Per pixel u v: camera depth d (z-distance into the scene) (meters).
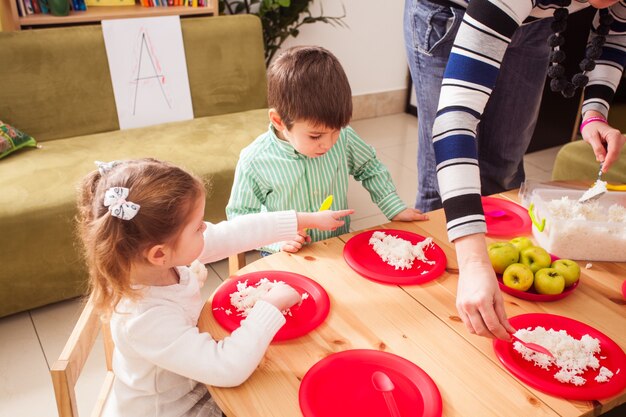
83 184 1.02
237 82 2.84
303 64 1.29
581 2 1.20
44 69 2.40
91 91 2.52
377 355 0.94
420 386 0.88
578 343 0.96
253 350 0.92
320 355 0.96
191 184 0.98
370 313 1.06
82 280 2.08
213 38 2.74
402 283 1.14
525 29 1.48
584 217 1.31
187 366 0.92
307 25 3.64
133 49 2.58
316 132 1.31
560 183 1.53
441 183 1.02
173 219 0.94
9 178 2.07
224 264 2.34
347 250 1.24
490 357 0.95
